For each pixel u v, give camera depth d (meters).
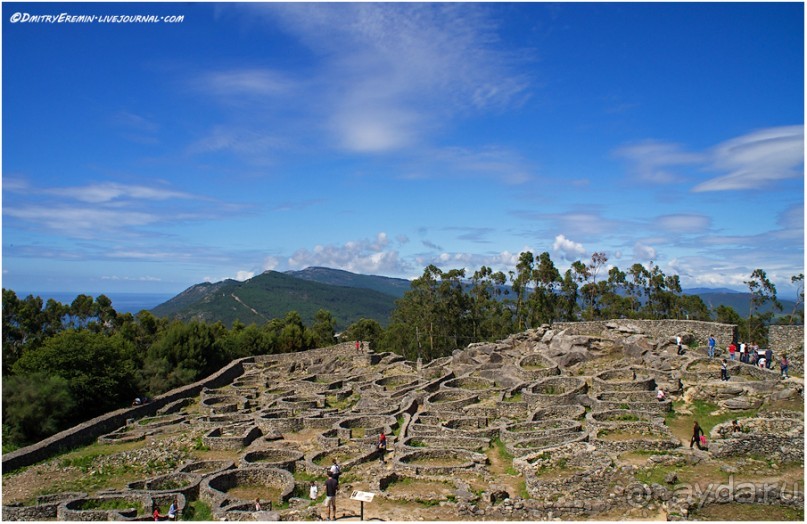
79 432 60.22
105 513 36.88
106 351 77.44
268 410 63.16
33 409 63.19
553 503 27.27
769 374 49.41
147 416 71.94
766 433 32.62
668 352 60.50
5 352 97.12
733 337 61.69
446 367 77.31
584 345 66.94
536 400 52.59
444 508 29.39
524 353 71.19
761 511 25.27
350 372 87.00
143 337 122.44
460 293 123.12
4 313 103.69
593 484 28.98
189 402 78.38
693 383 51.22
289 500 37.16
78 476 47.88
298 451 46.72
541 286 117.62
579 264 117.69
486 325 123.69
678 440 38.97
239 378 88.81
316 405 66.75
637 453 37.06
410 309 126.69
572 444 38.22
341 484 37.69
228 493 40.66
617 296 115.75
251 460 46.19
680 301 113.69
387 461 43.38
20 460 51.66
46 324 113.44
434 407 57.12
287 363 100.56
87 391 71.94
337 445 48.03
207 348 101.25
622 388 52.47
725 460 31.16
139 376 82.19
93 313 124.31
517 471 36.38
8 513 38.44
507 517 27.61
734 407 45.16
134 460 51.22
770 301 100.88
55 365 73.31
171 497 38.69
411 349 123.69
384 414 56.28
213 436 55.19
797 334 56.62
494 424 50.16
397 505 32.00
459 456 41.84
